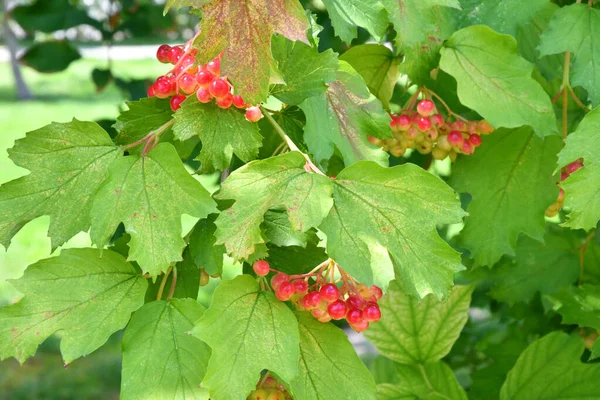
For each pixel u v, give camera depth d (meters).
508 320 0.97
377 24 0.53
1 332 0.48
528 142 0.63
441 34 0.57
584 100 0.72
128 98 1.00
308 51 0.50
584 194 0.53
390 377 0.81
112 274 0.50
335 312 0.48
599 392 0.63
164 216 0.46
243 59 0.44
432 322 0.66
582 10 0.58
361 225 0.46
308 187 0.45
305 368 0.49
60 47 1.00
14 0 2.01
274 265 0.54
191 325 0.48
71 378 1.70
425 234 0.46
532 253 0.75
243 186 0.46
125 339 0.48
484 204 0.64
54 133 0.49
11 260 2.19
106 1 1.03
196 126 0.49
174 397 0.47
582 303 0.65
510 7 0.58
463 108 0.65
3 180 2.95
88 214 0.49
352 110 0.52
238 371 0.46
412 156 0.79
